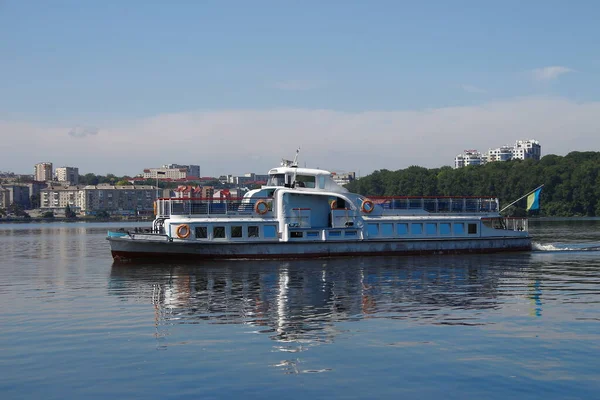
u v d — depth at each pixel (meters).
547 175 181.38
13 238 107.81
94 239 100.94
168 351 22.39
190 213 49.72
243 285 37.03
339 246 51.31
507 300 31.81
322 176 52.66
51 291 35.94
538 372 20.05
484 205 57.09
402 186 196.62
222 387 18.94
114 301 32.22
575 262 48.88
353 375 19.88
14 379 19.66
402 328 25.50
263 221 49.97
